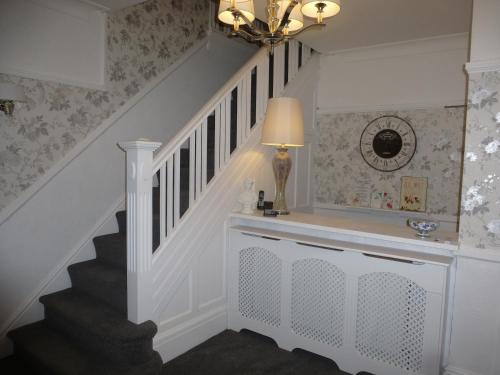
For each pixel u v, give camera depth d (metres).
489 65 1.96
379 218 4.00
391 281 2.24
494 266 1.99
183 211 2.94
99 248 2.96
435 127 3.65
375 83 3.96
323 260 2.47
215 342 2.79
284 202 2.95
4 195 2.52
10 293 2.59
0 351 2.56
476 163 2.04
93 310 2.51
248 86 3.15
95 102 3.01
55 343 2.46
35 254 2.70
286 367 2.47
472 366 2.08
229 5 1.87
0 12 2.42
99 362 2.26
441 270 2.04
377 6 2.81
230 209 2.97
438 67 3.60
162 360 2.45
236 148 3.08
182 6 3.70
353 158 4.13
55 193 2.79
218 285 2.92
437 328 2.08
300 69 3.97
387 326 2.27
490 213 2.00
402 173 3.85
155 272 2.41
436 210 3.68
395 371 2.24
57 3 2.72
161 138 3.58
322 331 2.52
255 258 2.82
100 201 3.09
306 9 1.92
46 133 2.71
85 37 2.91
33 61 2.61
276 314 2.74
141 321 2.31
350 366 2.40
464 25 3.19
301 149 4.11
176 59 3.67
